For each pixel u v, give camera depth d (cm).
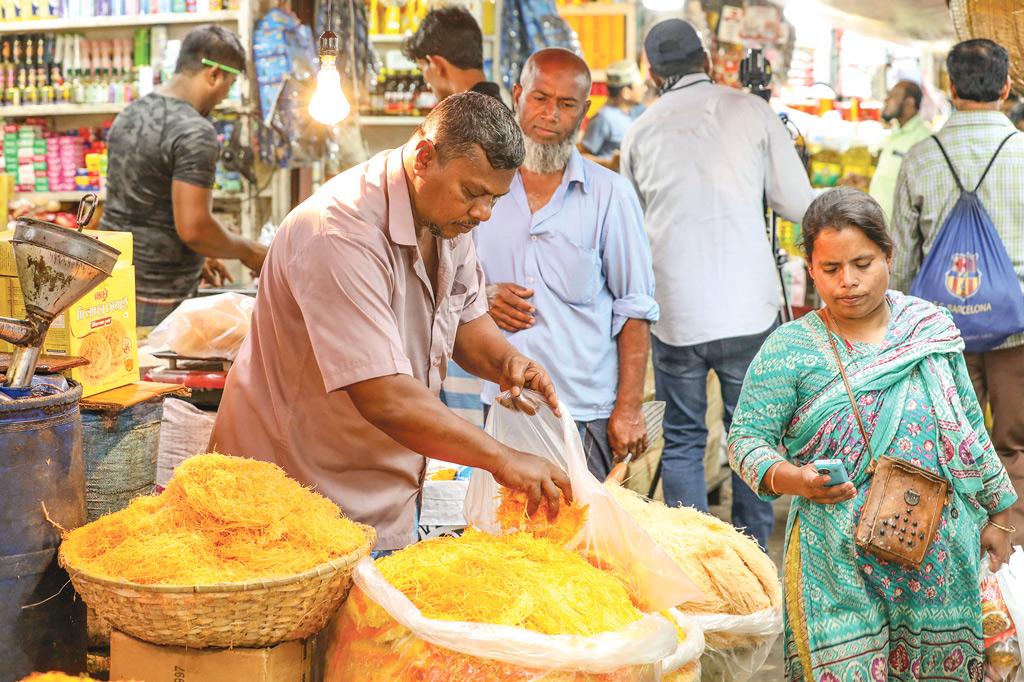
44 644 197
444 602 181
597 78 763
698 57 426
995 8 425
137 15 605
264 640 177
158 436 259
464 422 208
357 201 213
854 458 243
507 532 218
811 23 714
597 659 173
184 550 175
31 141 637
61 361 219
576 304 326
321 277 208
